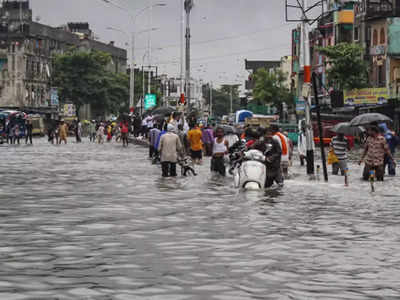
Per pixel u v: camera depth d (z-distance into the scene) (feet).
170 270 28.04
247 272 27.78
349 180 79.30
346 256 31.50
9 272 27.45
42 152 144.87
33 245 33.71
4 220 42.42
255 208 49.62
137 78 451.12
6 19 363.76
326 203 53.72
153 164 104.83
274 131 80.28
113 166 99.45
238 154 69.97
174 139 80.59
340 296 23.91
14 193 59.52
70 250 32.42
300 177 83.46
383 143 78.84
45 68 368.89
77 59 370.32
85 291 24.29
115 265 28.96
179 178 78.13
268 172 68.13
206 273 27.53
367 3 239.71
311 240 35.86
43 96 366.43
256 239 35.96
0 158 119.34
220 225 40.91
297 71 327.47
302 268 28.71
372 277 27.09
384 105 219.82
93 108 384.68
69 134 331.77
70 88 370.12
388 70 225.56
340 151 86.22
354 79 234.99
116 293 24.03
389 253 32.40
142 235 36.99
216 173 85.97
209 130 116.88
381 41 230.27
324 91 272.10
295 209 49.37
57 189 63.52
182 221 42.50
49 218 43.45
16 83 343.05
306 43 90.89
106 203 52.08
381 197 59.06
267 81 344.28
